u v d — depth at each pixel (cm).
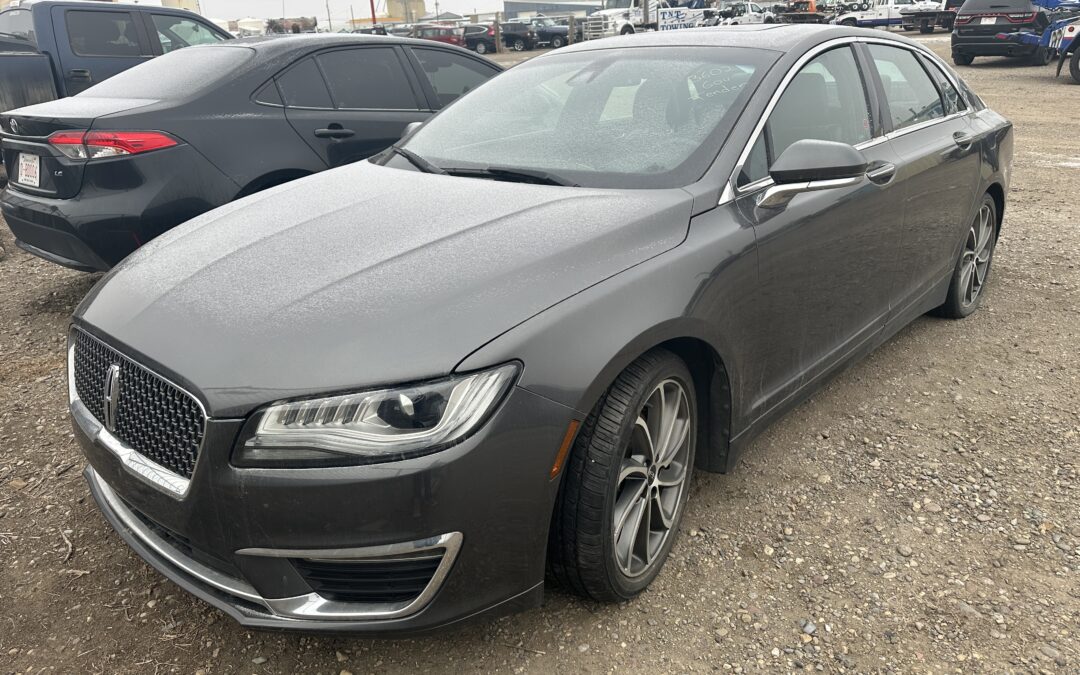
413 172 301
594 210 238
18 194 442
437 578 187
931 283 391
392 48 543
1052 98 1308
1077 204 697
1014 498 287
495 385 185
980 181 411
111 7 761
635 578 234
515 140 302
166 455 197
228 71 463
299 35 514
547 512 198
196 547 194
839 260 297
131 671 215
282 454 178
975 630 226
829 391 368
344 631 189
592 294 206
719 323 237
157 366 195
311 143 481
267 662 218
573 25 3381
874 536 267
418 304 193
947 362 396
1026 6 1694
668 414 238
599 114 297
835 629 227
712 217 246
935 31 3053
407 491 178
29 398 369
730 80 288
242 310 201
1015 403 355
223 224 265
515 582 199
